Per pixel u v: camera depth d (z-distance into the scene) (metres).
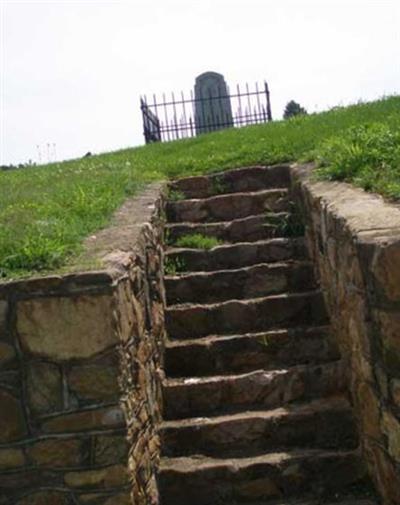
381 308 3.24
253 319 5.25
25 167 10.30
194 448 4.34
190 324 5.28
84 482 3.34
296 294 5.27
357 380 4.02
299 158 6.95
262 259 5.88
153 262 5.03
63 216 4.86
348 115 8.57
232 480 4.06
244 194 6.56
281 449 4.26
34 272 3.53
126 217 5.18
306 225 5.77
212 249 5.92
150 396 4.16
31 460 3.35
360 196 4.46
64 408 3.34
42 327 3.32
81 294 3.32
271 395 4.61
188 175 7.24
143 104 14.16
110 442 3.34
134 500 3.41
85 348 3.32
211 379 4.70
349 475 4.04
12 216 4.77
